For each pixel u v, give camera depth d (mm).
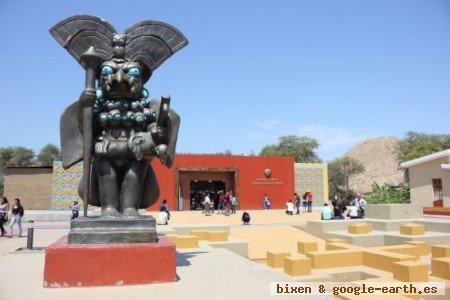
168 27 8023
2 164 59812
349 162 66438
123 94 7301
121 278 6375
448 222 16797
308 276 9742
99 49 7688
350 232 17656
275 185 37531
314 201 39250
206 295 5781
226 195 31141
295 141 68000
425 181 27562
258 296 5746
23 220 27109
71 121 7457
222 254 9633
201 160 35531
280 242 18453
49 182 33219
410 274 8664
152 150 7176
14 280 6789
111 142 7152
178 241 11242
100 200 7422
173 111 7789
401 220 18516
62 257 6270
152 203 7852
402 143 55562
